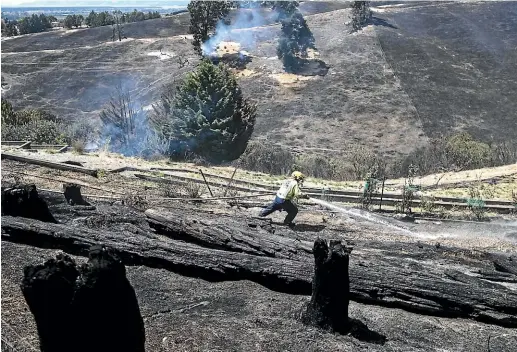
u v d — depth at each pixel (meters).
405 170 23.08
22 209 8.13
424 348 5.65
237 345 5.25
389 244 9.72
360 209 14.91
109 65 60.84
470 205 15.60
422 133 39.22
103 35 74.06
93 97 54.00
